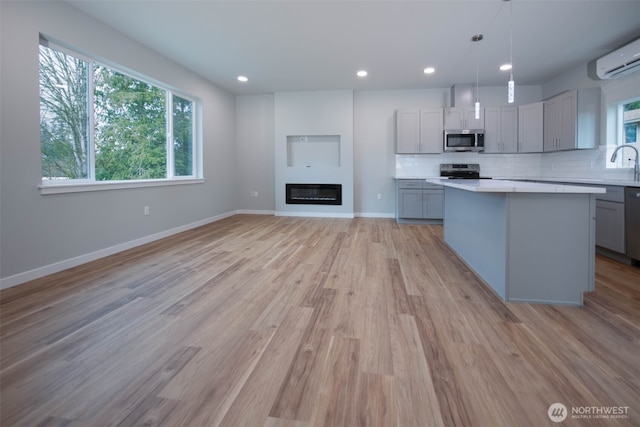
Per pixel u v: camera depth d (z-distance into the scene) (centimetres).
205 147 579
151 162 464
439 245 425
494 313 221
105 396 139
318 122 659
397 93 645
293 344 182
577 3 315
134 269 318
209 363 163
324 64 490
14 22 271
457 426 123
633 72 395
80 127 347
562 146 494
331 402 136
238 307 231
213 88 602
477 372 156
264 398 138
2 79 263
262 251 390
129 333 193
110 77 389
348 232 512
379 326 203
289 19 349
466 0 311
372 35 388
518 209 234
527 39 399
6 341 183
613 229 345
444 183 319
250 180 712
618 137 433
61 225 314
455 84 595
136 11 332
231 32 380
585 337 188
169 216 480
